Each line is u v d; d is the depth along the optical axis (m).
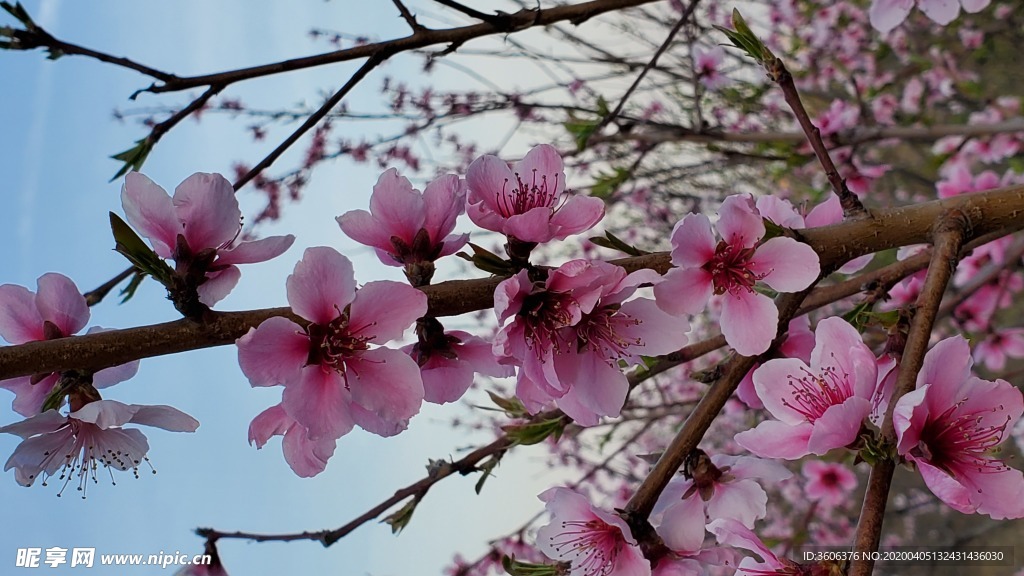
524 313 0.21
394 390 0.21
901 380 0.20
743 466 0.24
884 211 0.23
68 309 0.21
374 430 0.21
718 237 0.24
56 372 0.20
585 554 0.23
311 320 0.20
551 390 0.21
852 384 0.21
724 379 0.23
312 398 0.20
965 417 0.20
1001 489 0.20
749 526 0.23
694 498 0.24
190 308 0.20
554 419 0.29
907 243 0.23
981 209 0.23
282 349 0.20
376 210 0.22
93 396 0.20
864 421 0.20
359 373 0.20
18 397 0.21
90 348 0.19
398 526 0.31
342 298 0.20
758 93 0.65
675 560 0.23
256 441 0.22
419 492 0.31
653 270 0.22
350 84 0.26
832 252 0.23
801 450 0.21
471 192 0.22
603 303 0.22
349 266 0.20
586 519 0.23
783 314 0.24
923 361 0.20
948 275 0.22
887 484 0.19
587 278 0.21
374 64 0.26
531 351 0.21
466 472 0.31
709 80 0.56
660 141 0.45
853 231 0.23
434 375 0.23
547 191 0.22
